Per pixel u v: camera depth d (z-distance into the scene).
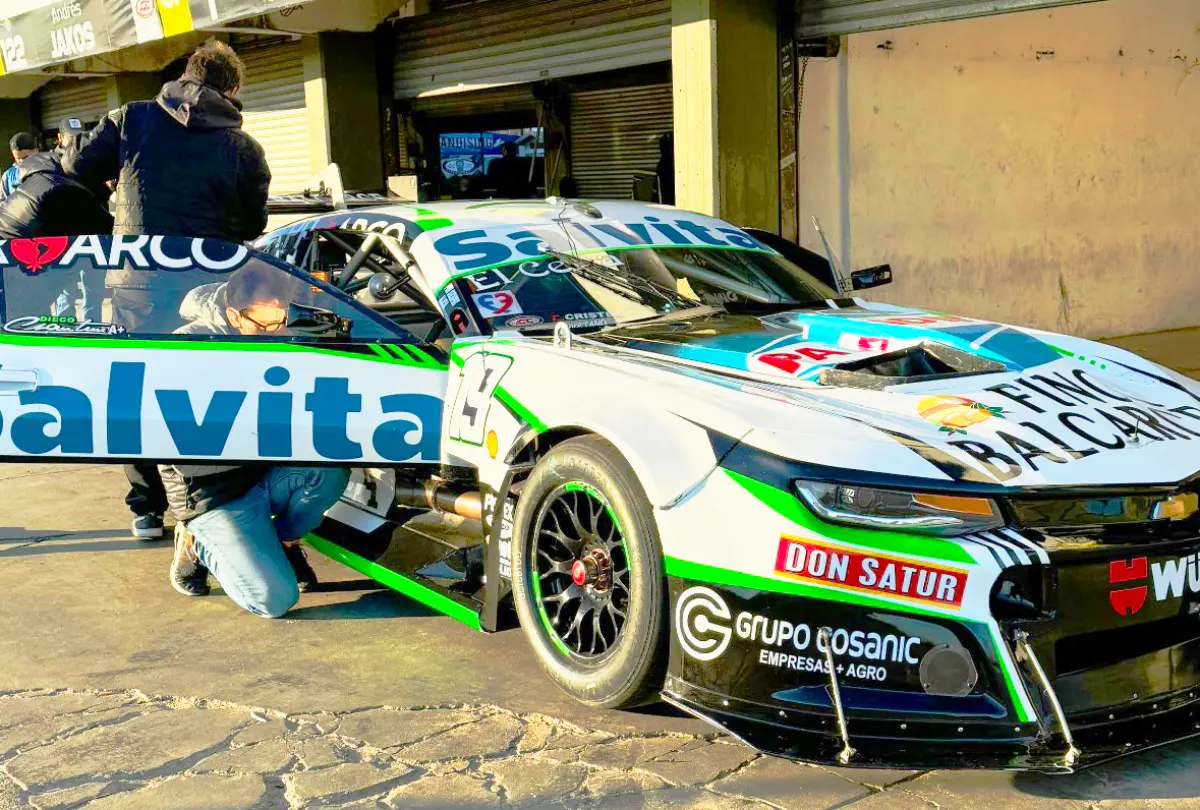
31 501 5.07
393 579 3.39
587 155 8.84
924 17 6.09
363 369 3.20
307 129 10.24
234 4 8.46
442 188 9.79
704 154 6.55
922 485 2.31
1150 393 2.92
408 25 9.63
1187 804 2.31
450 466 3.23
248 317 3.27
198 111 3.82
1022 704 2.28
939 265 7.91
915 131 7.64
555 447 2.76
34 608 3.64
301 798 2.38
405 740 2.64
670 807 2.32
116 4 9.88
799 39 6.76
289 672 3.07
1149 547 2.40
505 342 3.14
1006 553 2.28
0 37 11.98
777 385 2.78
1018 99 8.16
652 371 2.83
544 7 8.24
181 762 2.55
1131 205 9.02
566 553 2.80
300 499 3.57
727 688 2.40
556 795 2.38
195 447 3.17
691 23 6.50
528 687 2.94
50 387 3.17
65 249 3.20
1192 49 9.16
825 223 7.32
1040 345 3.12
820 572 2.31
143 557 4.20
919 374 2.93
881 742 2.27
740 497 2.39
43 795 2.40
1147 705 2.41
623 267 3.62
